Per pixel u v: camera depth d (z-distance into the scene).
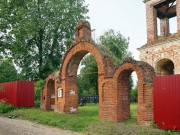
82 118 15.53
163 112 11.31
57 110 19.48
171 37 22.48
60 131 13.12
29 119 17.67
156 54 23.56
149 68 13.26
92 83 36.62
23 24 17.50
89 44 16.44
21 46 18.25
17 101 23.31
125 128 11.80
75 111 18.95
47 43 38.09
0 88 23.58
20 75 37.25
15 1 17.30
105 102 14.81
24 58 36.75
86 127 13.34
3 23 16.56
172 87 11.08
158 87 11.65
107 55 15.44
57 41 38.53
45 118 16.55
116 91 14.14
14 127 14.46
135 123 12.95
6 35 17.28
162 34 26.02
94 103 31.81
